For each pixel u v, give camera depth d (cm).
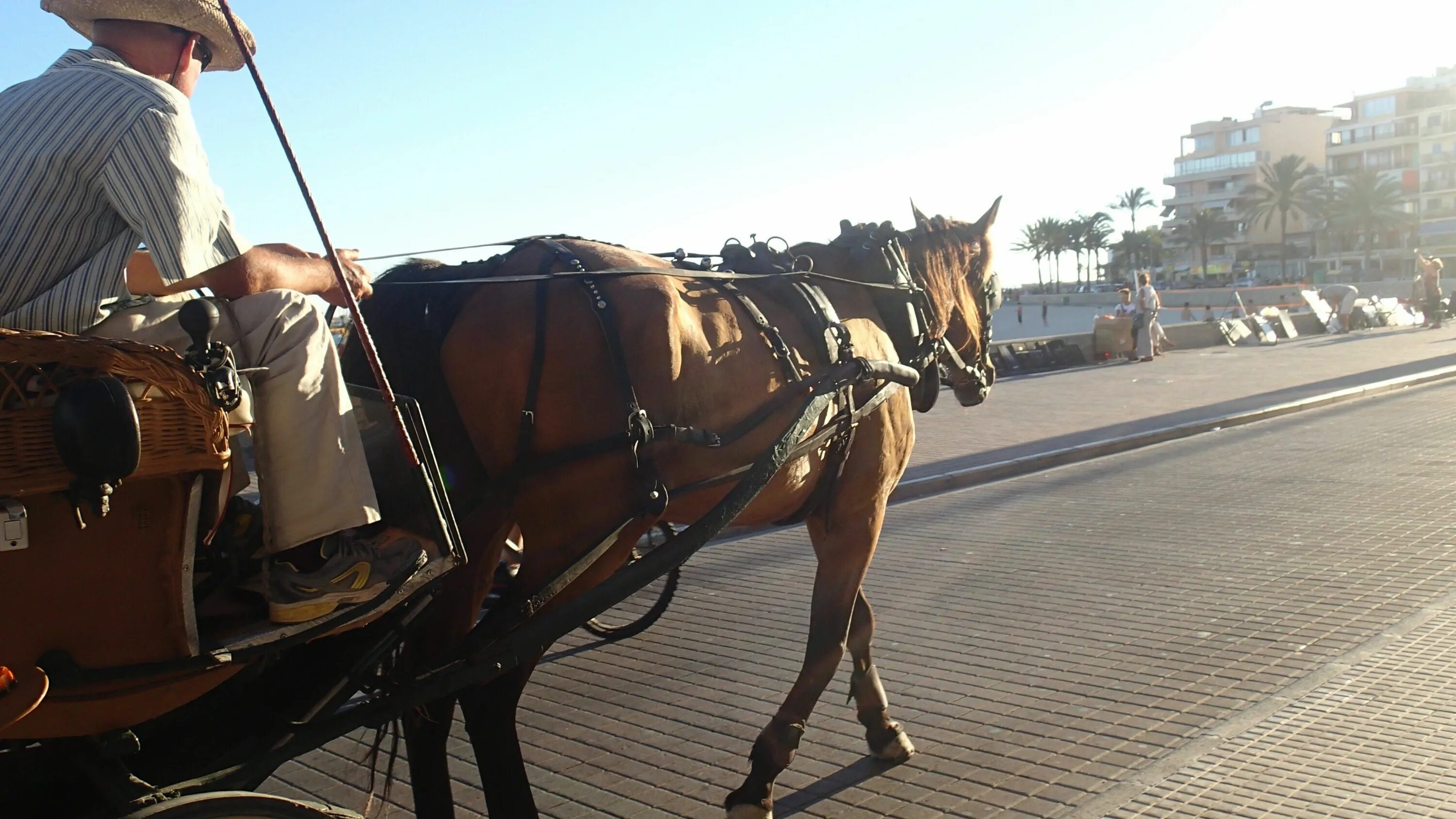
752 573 826
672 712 556
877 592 754
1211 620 661
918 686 575
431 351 375
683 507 402
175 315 298
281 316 301
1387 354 2541
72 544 262
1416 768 456
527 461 369
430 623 379
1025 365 2455
